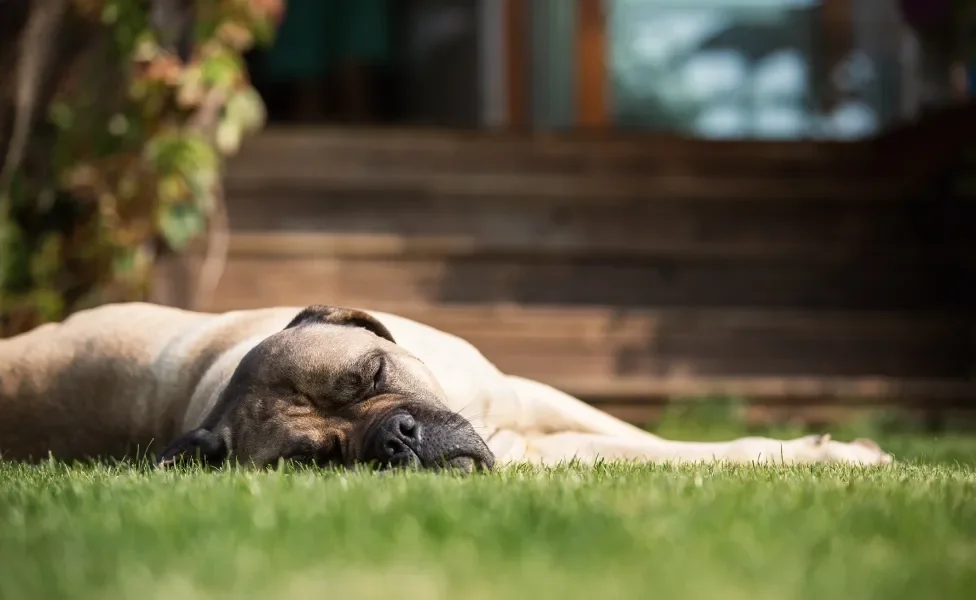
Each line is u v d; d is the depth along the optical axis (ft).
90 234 26.61
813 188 33.45
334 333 13.65
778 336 30.58
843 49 41.32
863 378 30.73
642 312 30.40
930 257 32.78
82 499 10.03
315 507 8.86
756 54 41.27
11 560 7.48
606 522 8.16
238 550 7.39
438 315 29.78
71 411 16.37
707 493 9.92
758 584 6.41
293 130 33.19
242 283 30.81
